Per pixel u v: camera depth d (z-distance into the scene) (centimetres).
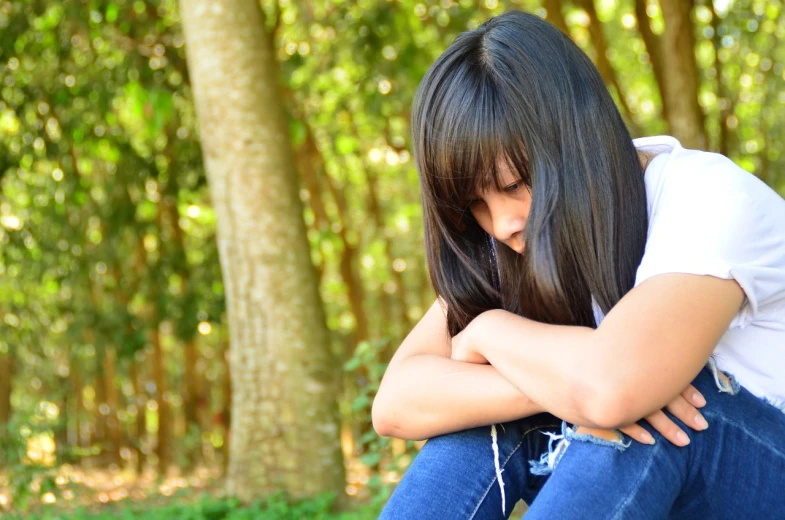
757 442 138
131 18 761
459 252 160
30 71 808
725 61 809
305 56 845
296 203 535
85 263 901
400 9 738
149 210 954
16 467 636
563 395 132
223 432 1105
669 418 135
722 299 131
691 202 138
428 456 154
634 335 129
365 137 1047
